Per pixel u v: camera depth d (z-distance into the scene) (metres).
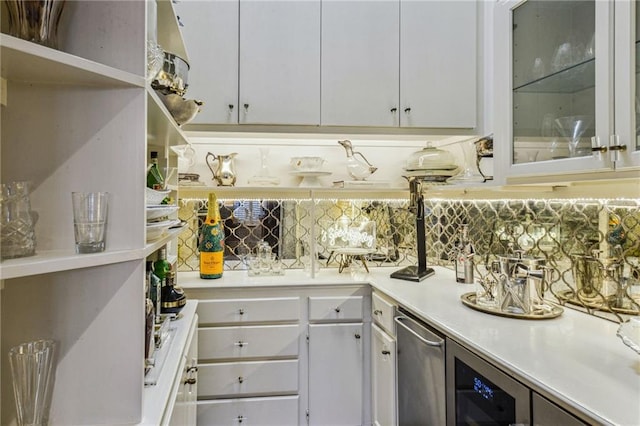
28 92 0.86
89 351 0.88
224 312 2.06
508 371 1.07
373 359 2.12
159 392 1.00
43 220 0.86
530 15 1.44
